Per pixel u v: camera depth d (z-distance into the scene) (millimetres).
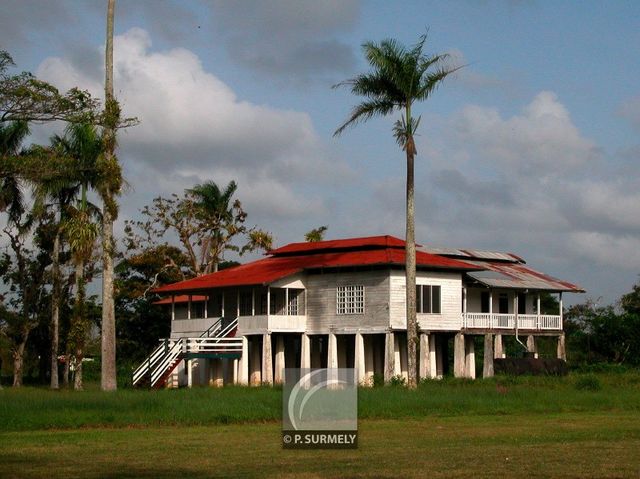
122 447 28984
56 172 49750
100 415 35969
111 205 53125
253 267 67688
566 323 88938
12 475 23203
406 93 53406
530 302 72000
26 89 45281
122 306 91750
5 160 47938
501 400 43875
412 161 53969
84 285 67000
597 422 37406
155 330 91062
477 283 64188
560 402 44094
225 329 64375
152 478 22703
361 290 61344
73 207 66875
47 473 23531
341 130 54688
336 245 65750
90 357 95062
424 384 54281
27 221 72188
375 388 50031
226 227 88438
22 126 60500
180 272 89188
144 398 39500
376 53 53000
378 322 60281
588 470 23422
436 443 30109
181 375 68062
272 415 37688
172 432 33344
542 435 32469
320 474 23125
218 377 66562
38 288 78125
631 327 79250
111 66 52594
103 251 54000
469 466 24281
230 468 24406
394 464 24859
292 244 69938
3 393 44312
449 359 82750
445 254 70375
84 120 48719
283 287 62719
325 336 64812
